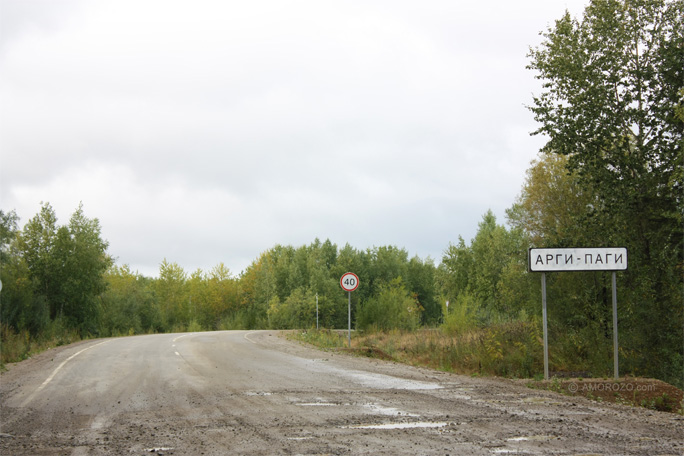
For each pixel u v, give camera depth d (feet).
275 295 302.25
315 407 32.58
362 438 24.04
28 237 155.22
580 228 68.13
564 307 68.33
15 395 40.04
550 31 69.36
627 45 66.28
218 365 59.16
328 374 50.75
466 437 24.12
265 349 83.05
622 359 55.83
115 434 26.11
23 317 119.85
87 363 62.64
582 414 30.17
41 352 88.63
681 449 22.08
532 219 98.48
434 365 63.36
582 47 66.74
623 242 62.18
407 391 39.42
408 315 125.90
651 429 26.22
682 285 58.03
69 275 157.79
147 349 83.15
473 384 44.06
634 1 65.31
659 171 62.13
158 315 253.03
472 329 93.61
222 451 22.13
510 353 58.70
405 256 392.47
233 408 32.63
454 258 196.75
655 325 57.52
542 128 67.21
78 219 163.22
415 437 24.17
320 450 21.90
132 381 46.42
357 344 89.51
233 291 349.61
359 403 34.01
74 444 24.12
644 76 63.77
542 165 94.94
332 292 304.30
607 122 64.18
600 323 63.31
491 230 212.02
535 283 72.13
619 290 63.87
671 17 64.49
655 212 61.52
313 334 108.27
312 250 357.82
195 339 112.16
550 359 58.03
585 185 69.10
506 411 30.96
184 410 32.37
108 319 205.57
